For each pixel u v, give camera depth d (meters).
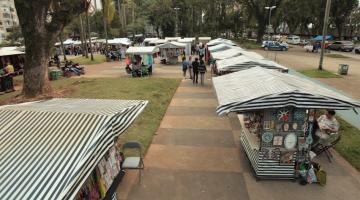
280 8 52.38
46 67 14.76
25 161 3.21
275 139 5.84
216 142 8.22
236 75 7.70
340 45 41.47
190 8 68.44
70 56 43.41
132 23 67.38
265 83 6.11
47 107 4.77
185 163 6.96
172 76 20.36
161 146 7.97
